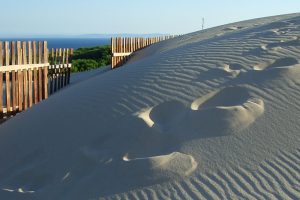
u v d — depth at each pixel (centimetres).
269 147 498
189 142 529
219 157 495
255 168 471
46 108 755
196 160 497
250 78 635
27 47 1073
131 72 784
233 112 555
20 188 543
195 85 649
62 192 509
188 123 562
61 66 1469
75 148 586
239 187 448
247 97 594
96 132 602
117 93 689
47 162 580
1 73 961
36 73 1109
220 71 675
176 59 794
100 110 652
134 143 553
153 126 571
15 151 645
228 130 533
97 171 522
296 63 666
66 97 771
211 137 530
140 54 1684
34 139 650
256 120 544
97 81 810
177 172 483
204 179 467
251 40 832
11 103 1005
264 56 710
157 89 663
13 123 768
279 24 974
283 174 457
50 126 666
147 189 472
